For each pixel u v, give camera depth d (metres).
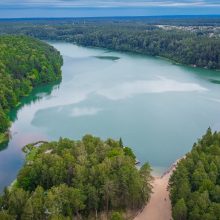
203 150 113.88
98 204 96.75
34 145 143.88
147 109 185.00
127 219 96.88
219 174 99.81
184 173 98.44
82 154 110.00
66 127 164.12
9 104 187.50
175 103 194.25
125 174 97.69
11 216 85.56
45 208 88.25
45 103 196.50
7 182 119.06
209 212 84.81
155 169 126.56
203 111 182.62
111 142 121.44
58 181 101.38
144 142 148.75
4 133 153.50
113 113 179.75
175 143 147.75
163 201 103.00
